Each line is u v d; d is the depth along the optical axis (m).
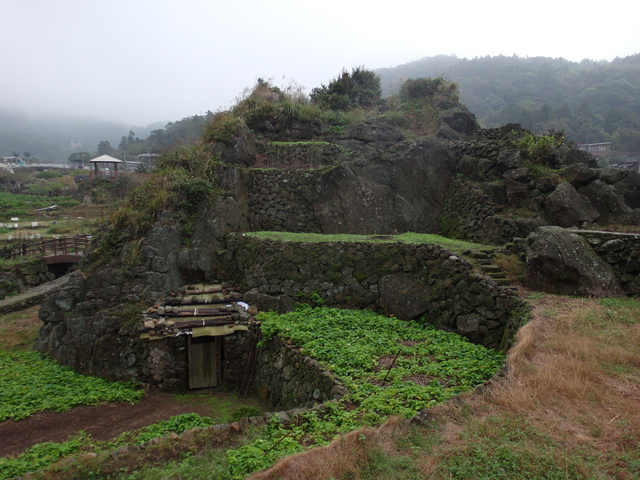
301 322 11.27
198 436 5.98
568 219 12.45
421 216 16.38
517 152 14.64
